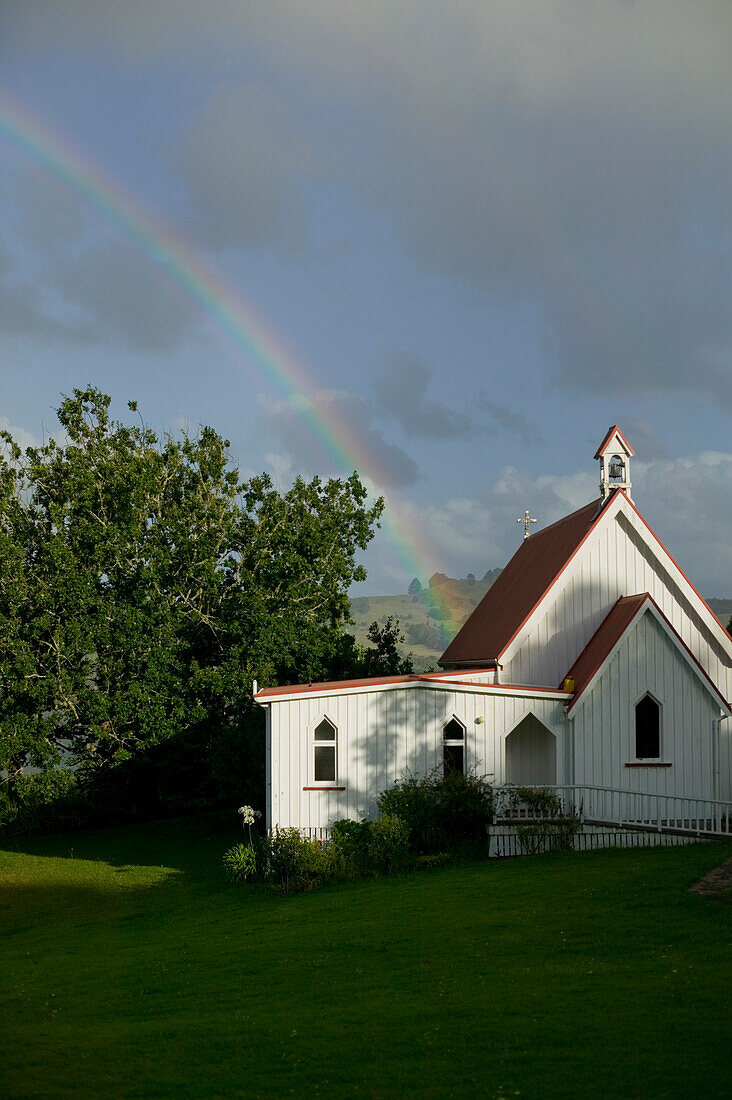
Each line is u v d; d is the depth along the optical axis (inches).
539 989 690.2
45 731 1862.7
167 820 2021.4
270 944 893.8
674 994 655.1
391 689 1342.3
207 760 1809.8
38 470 2028.8
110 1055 628.1
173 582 1939.0
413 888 1083.3
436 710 1350.9
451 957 794.2
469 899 991.0
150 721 1820.9
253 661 1844.2
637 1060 556.4
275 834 1291.8
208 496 2105.1
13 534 2032.5
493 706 1363.2
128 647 1836.9
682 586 1573.6
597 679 1382.9
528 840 1262.3
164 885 1353.3
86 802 2026.3
